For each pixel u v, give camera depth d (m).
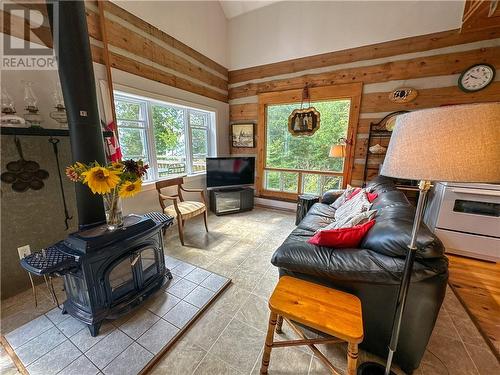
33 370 1.19
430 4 2.67
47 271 1.16
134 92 2.60
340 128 3.54
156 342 1.36
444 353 1.32
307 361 1.26
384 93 3.11
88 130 1.53
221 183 3.88
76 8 1.43
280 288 1.21
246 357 1.29
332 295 1.16
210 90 3.88
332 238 1.36
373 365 1.20
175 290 1.84
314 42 3.43
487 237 2.28
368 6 3.00
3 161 1.65
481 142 0.66
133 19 2.53
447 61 2.72
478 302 1.75
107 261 1.41
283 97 3.82
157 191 3.01
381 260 1.15
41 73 1.83
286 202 4.16
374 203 2.03
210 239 2.86
